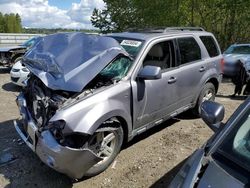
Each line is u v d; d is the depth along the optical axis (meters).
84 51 4.06
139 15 20.52
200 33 6.32
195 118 6.48
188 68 5.64
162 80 5.00
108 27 22.97
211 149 2.46
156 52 5.01
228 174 2.17
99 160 3.89
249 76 8.88
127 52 4.59
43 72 4.03
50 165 3.70
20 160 4.60
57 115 3.62
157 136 5.52
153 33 5.36
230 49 12.84
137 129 4.73
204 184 2.10
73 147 3.68
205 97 6.41
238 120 2.59
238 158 2.31
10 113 6.82
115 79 4.35
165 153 4.87
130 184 4.02
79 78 3.78
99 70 3.83
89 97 3.91
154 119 5.05
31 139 4.11
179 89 5.47
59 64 3.95
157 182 4.08
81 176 3.89
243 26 19.16
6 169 4.35
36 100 4.24
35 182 4.05
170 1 18.86
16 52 12.34
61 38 4.43
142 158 4.69
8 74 12.31
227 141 2.46
